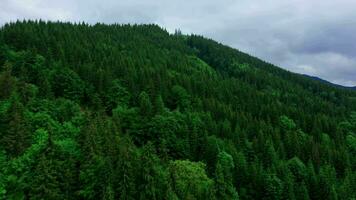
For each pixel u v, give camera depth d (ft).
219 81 605.73
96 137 231.09
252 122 409.69
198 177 229.45
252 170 276.21
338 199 275.18
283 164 294.46
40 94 321.73
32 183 188.24
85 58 472.44
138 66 524.93
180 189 212.43
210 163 287.69
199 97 465.47
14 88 296.71
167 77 492.54
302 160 350.43
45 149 207.41
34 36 477.77
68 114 292.20
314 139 416.05
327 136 433.48
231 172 276.82
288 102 623.36
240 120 407.23
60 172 197.77
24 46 451.12
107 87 387.55
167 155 259.19
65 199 191.31
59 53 442.09
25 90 300.20
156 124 303.68
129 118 319.27
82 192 194.18
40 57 392.88
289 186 260.62
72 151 222.28
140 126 310.45
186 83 490.90
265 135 373.40
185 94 437.58
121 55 552.82
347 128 513.04
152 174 205.57
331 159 349.61
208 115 378.32
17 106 245.65
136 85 423.23
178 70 611.06
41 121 253.24
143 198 194.29
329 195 268.41
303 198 263.70
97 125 255.50
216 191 233.35
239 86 595.06
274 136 377.71
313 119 475.31
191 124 338.75
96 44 589.32
